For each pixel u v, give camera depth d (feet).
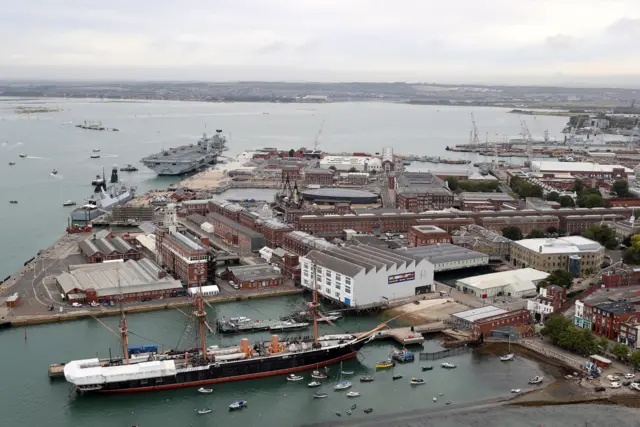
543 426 599.57
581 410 628.28
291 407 641.40
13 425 598.34
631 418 611.47
